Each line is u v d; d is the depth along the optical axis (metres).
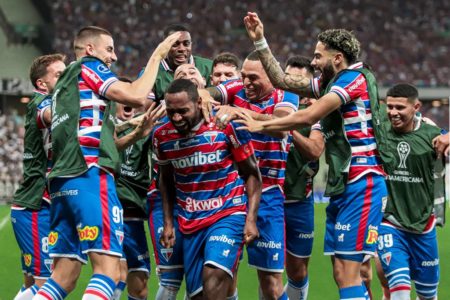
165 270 6.92
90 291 6.03
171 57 8.22
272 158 7.48
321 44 6.83
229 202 6.47
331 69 6.82
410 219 7.86
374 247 6.71
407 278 7.62
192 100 6.23
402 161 7.86
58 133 6.27
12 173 28.20
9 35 37.44
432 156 7.89
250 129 6.41
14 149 29.41
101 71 6.26
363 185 6.62
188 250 6.57
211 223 6.45
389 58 42.97
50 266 7.68
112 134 6.33
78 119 6.17
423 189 7.89
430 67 42.38
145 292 8.15
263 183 7.51
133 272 8.05
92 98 6.23
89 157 6.17
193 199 6.50
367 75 6.68
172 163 6.52
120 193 7.85
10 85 35.38
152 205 7.37
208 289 6.26
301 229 8.51
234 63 8.29
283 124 6.45
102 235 6.12
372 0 46.88
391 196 7.82
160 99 8.23
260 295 8.15
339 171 6.70
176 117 6.23
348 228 6.67
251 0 45.59
